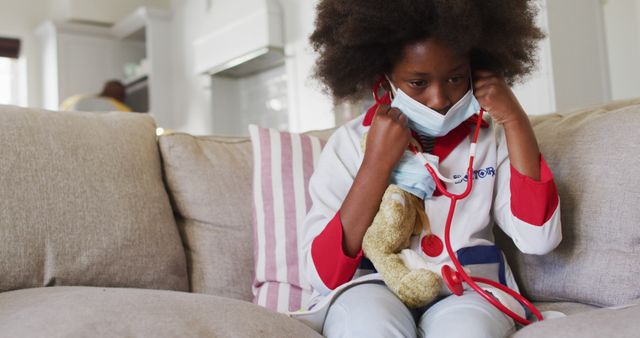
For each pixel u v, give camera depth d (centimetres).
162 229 131
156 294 94
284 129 402
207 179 142
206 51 410
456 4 95
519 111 106
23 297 95
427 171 106
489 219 110
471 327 85
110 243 122
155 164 140
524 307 101
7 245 111
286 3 363
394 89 110
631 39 284
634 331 73
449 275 93
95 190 124
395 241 99
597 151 111
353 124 123
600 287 107
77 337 78
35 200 116
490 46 104
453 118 105
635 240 103
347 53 113
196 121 448
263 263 134
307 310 104
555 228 103
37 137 122
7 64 525
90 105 420
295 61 359
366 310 89
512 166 106
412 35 100
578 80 275
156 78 470
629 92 287
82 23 504
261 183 140
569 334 77
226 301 94
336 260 101
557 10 270
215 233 140
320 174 116
